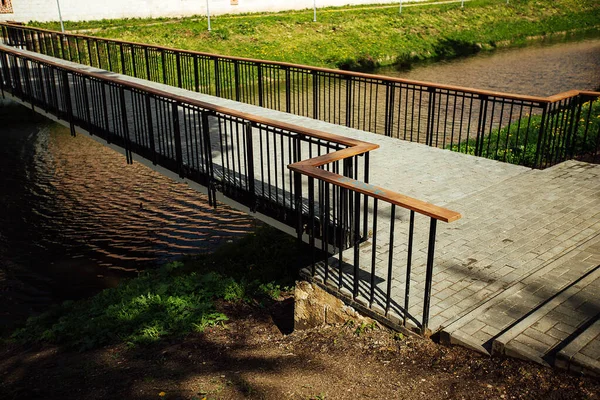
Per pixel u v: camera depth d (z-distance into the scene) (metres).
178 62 13.30
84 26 29.47
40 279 8.86
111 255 9.69
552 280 3.85
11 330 6.84
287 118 9.58
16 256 9.67
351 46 30.50
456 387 2.92
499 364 3.02
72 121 9.73
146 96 7.15
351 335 3.75
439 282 3.92
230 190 6.03
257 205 5.63
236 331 4.86
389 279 3.49
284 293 6.63
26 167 14.63
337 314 3.97
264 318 5.38
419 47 32.25
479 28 37.59
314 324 4.22
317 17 34.47
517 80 23.08
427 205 3.08
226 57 11.42
